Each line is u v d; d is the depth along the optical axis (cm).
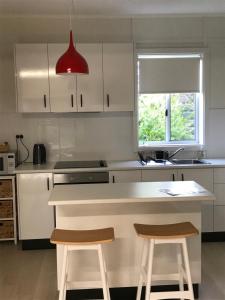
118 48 449
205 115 497
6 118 481
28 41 472
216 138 504
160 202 300
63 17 472
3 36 470
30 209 429
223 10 465
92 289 310
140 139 507
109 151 496
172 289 312
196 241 306
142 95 501
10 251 428
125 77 452
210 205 441
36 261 398
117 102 454
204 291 321
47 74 443
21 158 486
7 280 352
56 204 266
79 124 491
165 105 505
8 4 416
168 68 490
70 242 248
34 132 486
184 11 466
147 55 487
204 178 438
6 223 441
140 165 441
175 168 434
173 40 485
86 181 429
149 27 482
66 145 491
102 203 289
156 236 253
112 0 409
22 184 425
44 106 446
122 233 301
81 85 448
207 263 382
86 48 445
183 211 303
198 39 488
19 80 441
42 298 317
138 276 304
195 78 494
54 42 475
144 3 424
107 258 303
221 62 493
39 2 409
